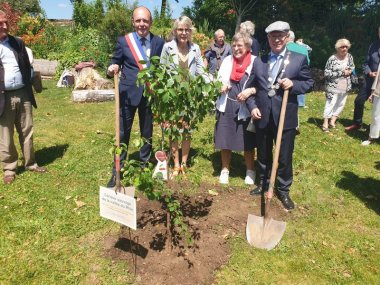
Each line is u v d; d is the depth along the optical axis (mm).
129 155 5445
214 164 5191
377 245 3488
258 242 3443
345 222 3857
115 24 13875
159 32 15312
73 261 3195
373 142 6215
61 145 5855
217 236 3514
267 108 3725
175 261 3154
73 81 11523
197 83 2859
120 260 3184
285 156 3854
